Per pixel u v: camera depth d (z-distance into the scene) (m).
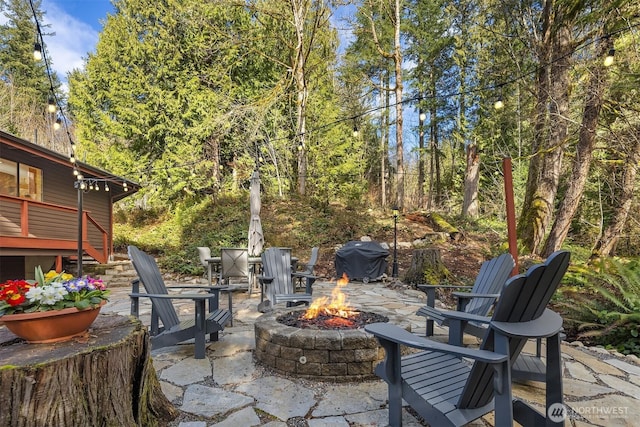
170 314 3.50
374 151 21.77
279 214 13.42
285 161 15.28
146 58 14.51
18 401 1.40
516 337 1.58
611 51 4.36
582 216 9.73
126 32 14.47
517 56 10.20
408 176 25.61
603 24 6.39
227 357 3.16
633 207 7.41
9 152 7.80
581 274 5.50
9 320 1.65
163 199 15.48
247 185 15.70
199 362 3.03
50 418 1.46
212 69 14.92
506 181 4.36
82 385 1.56
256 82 15.30
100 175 9.83
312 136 15.20
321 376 2.67
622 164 7.34
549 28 8.10
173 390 2.49
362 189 18.48
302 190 14.84
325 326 3.10
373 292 6.93
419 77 16.48
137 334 1.92
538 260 8.02
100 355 1.63
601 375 2.81
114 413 1.68
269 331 2.88
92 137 14.68
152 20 14.99
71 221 8.33
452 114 16.91
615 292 4.52
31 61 18.17
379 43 15.66
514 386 2.60
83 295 1.86
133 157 14.79
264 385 2.58
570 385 2.61
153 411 2.02
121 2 14.84
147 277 3.43
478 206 15.07
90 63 14.45
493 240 11.26
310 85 15.20
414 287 7.13
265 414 2.15
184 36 14.94
